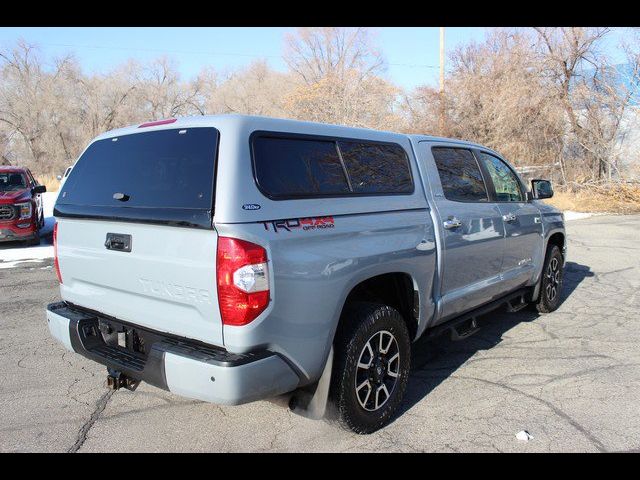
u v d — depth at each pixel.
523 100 20.66
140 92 45.47
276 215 2.91
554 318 6.08
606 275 8.38
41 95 42.50
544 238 5.80
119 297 3.37
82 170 3.77
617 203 19.38
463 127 22.61
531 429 3.55
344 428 3.38
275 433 3.54
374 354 3.51
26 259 10.20
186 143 3.08
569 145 21.61
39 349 5.15
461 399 4.01
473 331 4.71
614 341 5.26
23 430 3.58
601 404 3.89
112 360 3.29
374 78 27.88
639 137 20.36
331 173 3.37
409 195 3.93
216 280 2.75
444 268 4.14
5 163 42.94
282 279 2.86
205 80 47.59
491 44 24.09
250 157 2.92
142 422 3.70
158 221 2.93
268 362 2.85
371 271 3.40
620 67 20.83
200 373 2.78
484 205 4.77
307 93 27.94
